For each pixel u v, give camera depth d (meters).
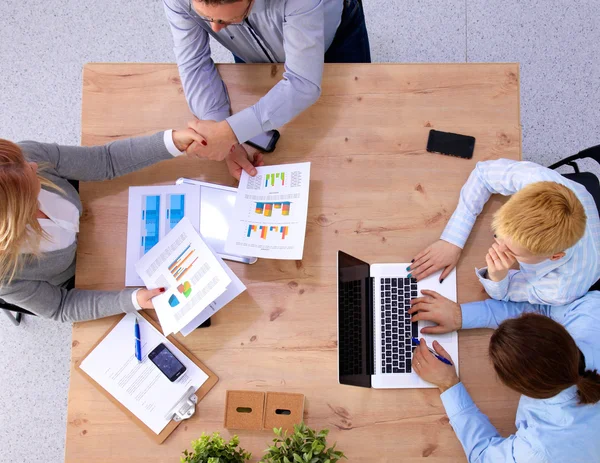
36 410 2.04
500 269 1.28
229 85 1.51
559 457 1.17
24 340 2.08
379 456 1.33
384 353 1.37
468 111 1.48
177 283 1.38
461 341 1.38
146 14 2.29
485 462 1.25
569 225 1.15
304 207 1.39
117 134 1.51
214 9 1.10
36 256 1.31
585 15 2.24
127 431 1.35
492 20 2.25
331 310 1.41
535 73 2.21
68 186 1.43
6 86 2.24
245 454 1.25
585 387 1.11
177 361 1.37
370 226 1.45
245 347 1.39
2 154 1.14
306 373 1.37
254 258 1.42
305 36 1.30
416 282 1.41
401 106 1.49
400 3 2.27
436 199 1.45
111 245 1.45
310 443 1.17
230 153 1.45
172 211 1.46
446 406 1.31
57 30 2.28
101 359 1.39
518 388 1.12
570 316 1.32
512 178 1.34
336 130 1.48
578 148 2.17
